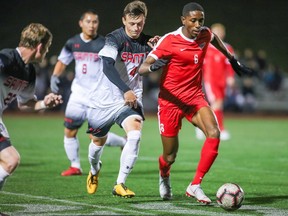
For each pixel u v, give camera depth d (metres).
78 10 64.56
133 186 27.30
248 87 83.19
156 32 61.38
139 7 22.89
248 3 79.75
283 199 24.08
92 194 24.86
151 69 21.48
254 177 30.66
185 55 22.38
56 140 49.47
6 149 18.50
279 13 80.00
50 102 19.27
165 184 23.48
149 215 20.22
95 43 30.83
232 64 24.38
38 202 22.88
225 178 30.25
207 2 74.94
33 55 18.39
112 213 20.55
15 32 63.94
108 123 23.66
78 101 30.44
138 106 23.81
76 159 31.03
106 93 23.52
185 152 42.16
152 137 52.91
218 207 21.88
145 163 36.12
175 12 61.62
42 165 34.78
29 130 58.53
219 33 45.97
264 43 82.81
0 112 18.72
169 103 22.81
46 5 64.62
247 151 42.97
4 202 22.88
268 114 83.62
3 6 64.00
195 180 22.08
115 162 36.59
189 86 22.77
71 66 76.19
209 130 22.14
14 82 18.50
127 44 23.16
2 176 18.41
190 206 22.08
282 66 84.88
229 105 84.44
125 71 23.48
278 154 41.25
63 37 65.06
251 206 22.28
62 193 25.11
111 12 62.94
